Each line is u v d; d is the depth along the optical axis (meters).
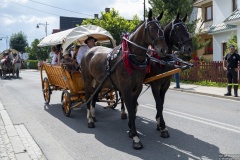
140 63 5.62
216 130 6.78
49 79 10.48
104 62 6.59
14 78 24.58
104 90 8.59
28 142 6.06
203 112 8.88
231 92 13.23
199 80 18.12
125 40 5.85
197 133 6.56
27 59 58.88
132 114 5.77
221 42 22.94
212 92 13.35
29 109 9.68
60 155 5.30
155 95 6.43
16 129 7.10
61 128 7.21
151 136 6.42
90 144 5.94
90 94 7.77
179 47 6.37
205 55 26.16
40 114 8.87
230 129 6.85
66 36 8.45
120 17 23.86
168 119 7.95
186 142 5.93
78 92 8.42
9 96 12.88
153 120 7.94
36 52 47.62
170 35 6.54
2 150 5.50
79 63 8.79
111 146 5.80
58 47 10.23
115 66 5.93
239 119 7.88
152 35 5.27
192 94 13.34
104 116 8.54
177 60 6.32
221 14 23.56
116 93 9.06
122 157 5.17
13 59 25.92
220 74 16.52
